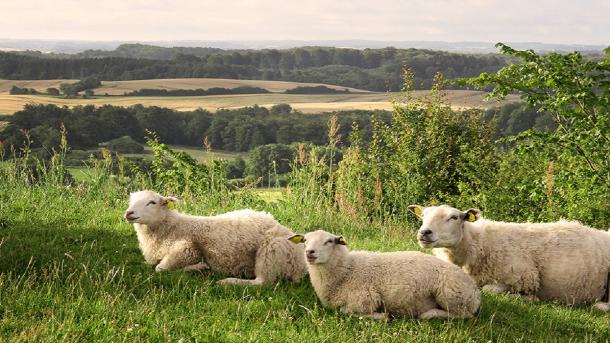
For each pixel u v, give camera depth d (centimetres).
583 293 872
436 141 2089
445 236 831
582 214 1264
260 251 838
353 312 736
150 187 1512
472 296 725
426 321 704
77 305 656
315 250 731
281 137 6488
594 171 1197
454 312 722
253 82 15350
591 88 1145
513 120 3909
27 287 694
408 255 764
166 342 600
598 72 1148
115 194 1423
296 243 813
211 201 1402
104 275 771
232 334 634
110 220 1158
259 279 826
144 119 7050
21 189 1345
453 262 877
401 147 2058
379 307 737
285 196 1451
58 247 892
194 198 1440
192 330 633
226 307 716
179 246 853
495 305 795
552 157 1268
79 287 713
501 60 11612
